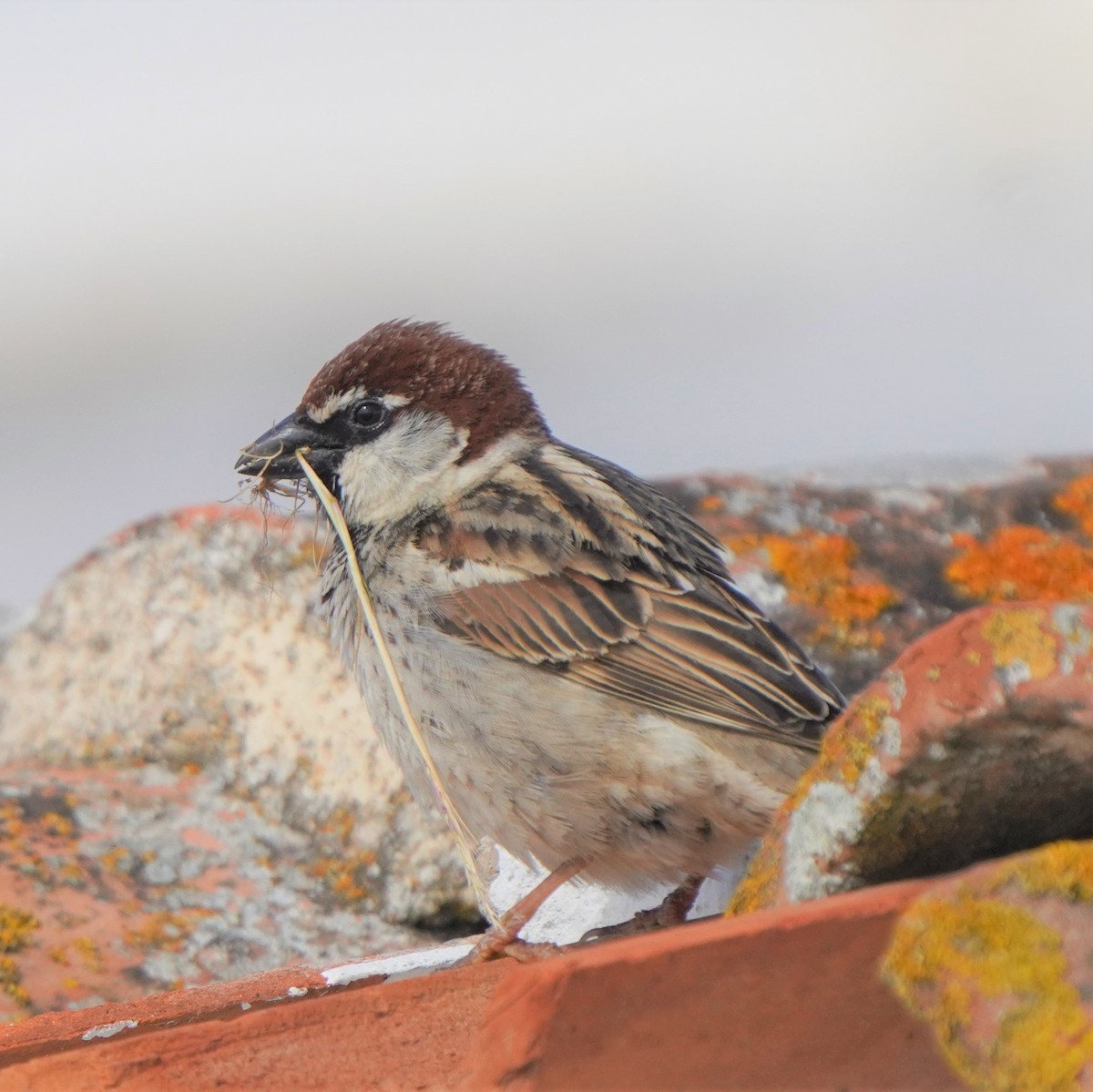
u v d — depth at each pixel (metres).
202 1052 5.03
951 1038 4.30
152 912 8.19
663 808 8.12
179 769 9.56
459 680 8.35
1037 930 4.30
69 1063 5.03
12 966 7.54
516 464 9.07
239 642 9.70
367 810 8.99
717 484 10.30
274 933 8.24
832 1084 4.33
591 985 4.27
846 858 4.61
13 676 10.52
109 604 10.30
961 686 4.41
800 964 4.33
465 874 8.72
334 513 8.75
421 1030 5.05
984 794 4.59
